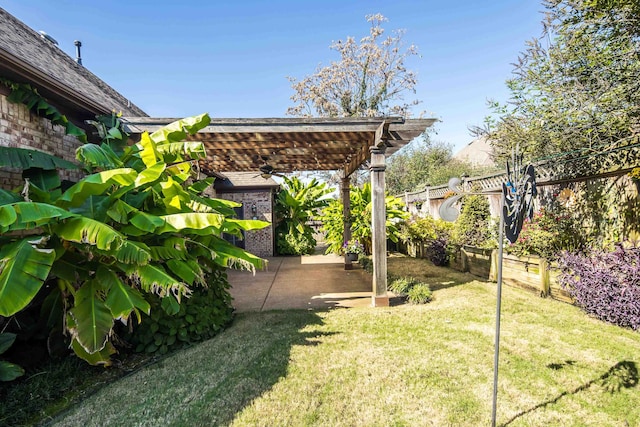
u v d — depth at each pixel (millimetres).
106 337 3080
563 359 3549
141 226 3504
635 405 2744
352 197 11242
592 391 2965
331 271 9547
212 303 4703
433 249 9766
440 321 4844
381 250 5773
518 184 2535
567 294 5480
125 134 5270
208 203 5211
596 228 5906
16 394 3014
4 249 2805
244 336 4438
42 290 3867
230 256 4328
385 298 5777
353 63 20609
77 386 3359
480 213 9102
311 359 3693
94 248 3232
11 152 3430
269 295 6820
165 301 3855
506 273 7016
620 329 4320
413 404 2838
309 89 21141
